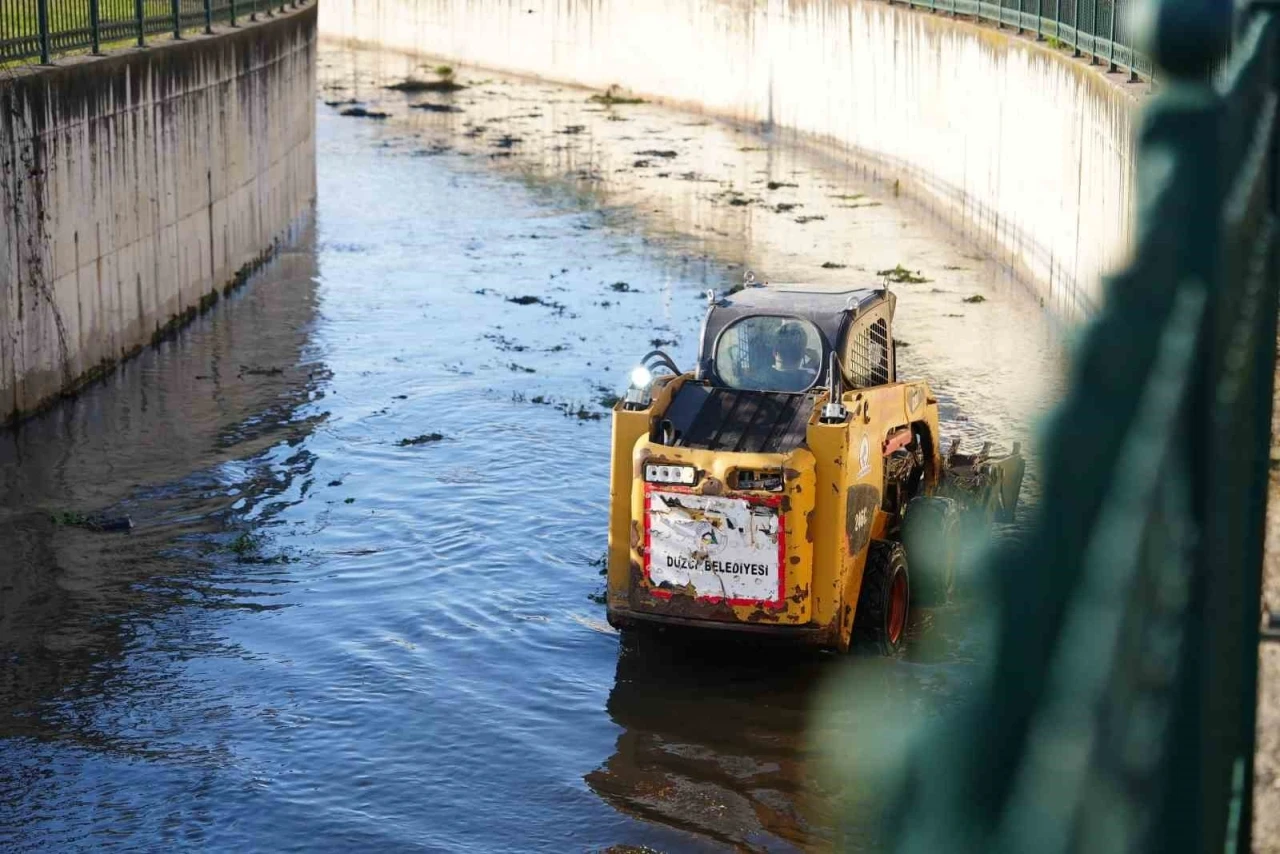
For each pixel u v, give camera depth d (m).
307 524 15.27
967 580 1.32
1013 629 1.15
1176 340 1.30
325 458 17.44
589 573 13.87
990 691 1.14
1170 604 1.32
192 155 24.59
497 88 57.69
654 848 9.08
